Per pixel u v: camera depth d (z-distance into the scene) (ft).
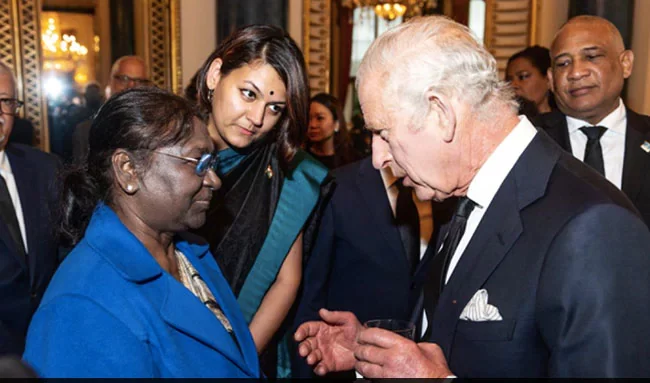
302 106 5.81
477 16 27.02
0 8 17.65
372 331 3.95
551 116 8.93
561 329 3.55
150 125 3.83
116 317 3.52
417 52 3.90
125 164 3.86
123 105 3.89
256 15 18.31
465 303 4.00
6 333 7.04
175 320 3.78
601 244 3.51
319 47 21.65
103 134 3.92
